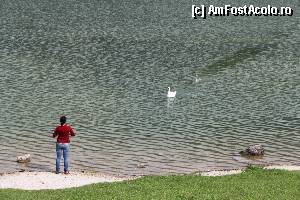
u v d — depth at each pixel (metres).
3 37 116.31
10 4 167.25
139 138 55.34
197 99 73.00
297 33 129.88
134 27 133.75
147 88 78.44
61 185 39.22
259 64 96.06
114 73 87.12
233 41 118.56
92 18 146.38
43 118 61.94
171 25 138.12
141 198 32.88
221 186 36.09
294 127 60.94
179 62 97.00
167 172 45.75
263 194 34.38
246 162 48.91
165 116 64.31
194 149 52.31
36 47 106.75
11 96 71.31
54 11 156.88
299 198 33.88
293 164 48.72
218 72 89.75
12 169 45.03
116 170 45.72
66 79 82.00
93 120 61.69
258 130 59.53
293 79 85.06
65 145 42.38
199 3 180.25
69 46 108.75
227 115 65.31
